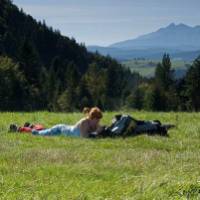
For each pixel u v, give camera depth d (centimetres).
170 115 3081
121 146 1938
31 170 1355
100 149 1830
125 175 1310
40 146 1912
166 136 2205
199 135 2242
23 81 13888
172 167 1416
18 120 2850
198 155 1691
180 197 1012
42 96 15800
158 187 1084
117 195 1074
